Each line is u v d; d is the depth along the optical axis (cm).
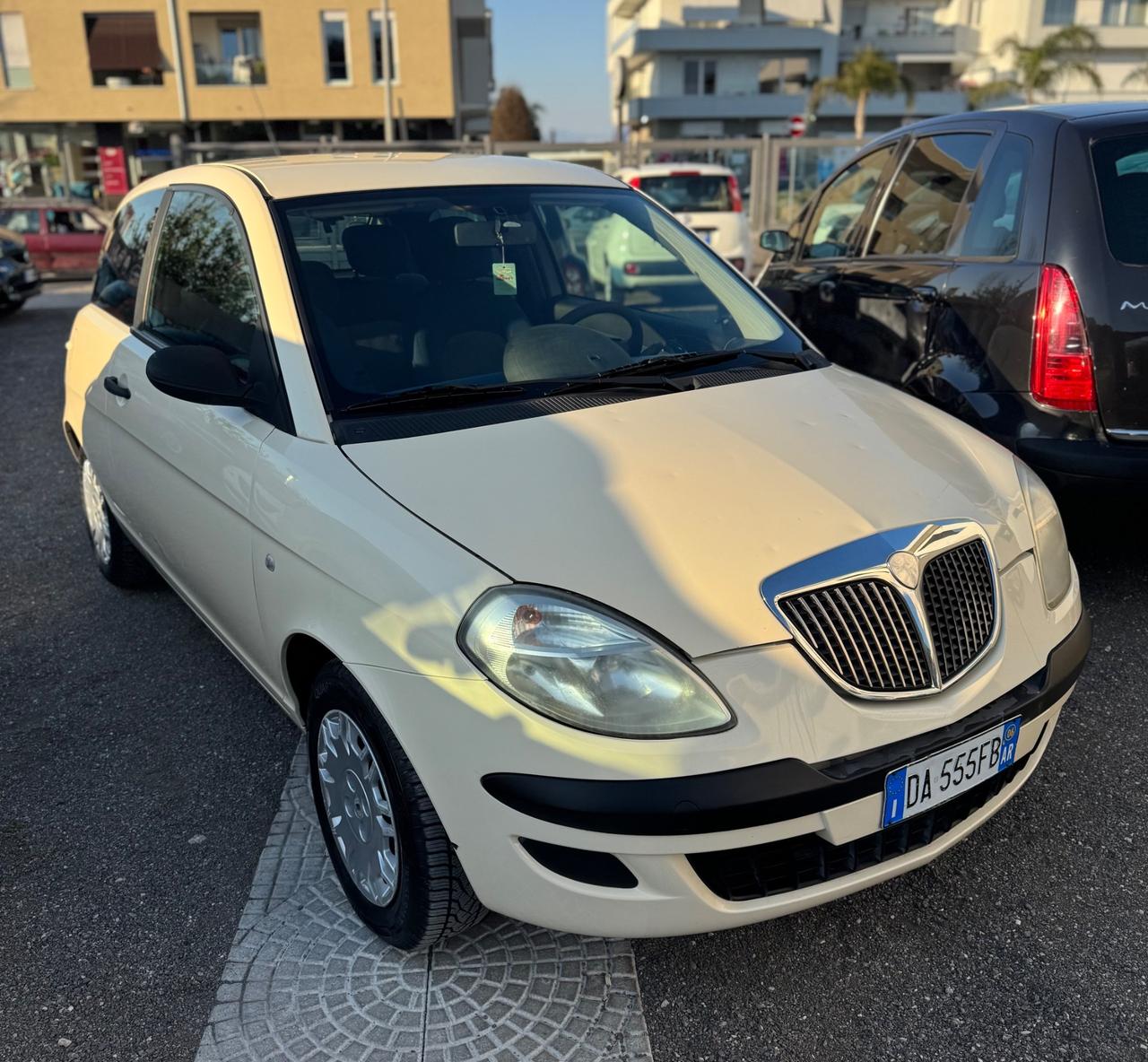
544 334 299
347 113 3158
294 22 3077
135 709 355
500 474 230
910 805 206
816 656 202
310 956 238
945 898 253
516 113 6353
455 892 215
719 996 225
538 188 345
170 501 323
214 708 355
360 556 220
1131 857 265
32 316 1439
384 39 2962
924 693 210
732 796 190
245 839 285
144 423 337
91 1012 224
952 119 464
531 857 201
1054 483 373
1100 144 375
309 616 236
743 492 228
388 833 229
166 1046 215
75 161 3247
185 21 3072
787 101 4569
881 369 460
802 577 208
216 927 250
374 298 285
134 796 305
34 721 349
